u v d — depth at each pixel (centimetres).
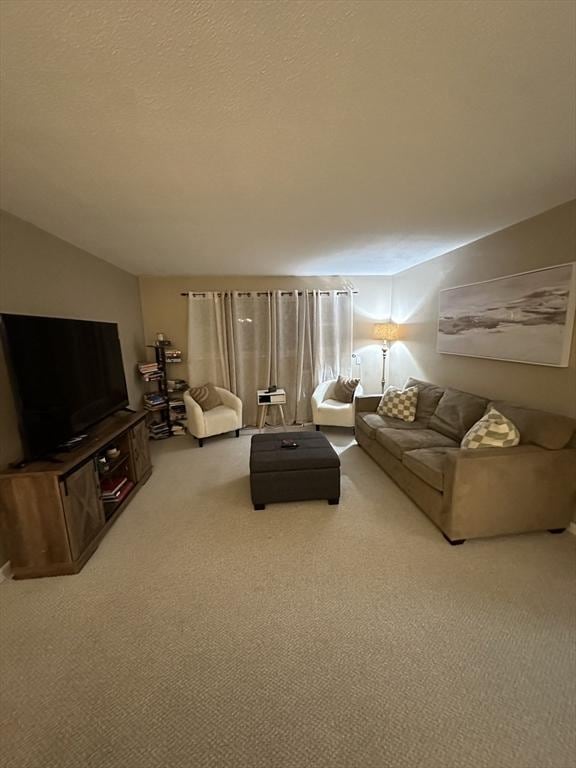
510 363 272
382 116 124
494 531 213
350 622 159
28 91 106
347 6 81
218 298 462
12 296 215
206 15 82
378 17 84
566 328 220
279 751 111
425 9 82
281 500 261
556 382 232
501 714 120
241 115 122
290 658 142
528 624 156
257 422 496
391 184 185
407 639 150
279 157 153
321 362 498
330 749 111
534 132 137
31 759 110
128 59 94
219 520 248
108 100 111
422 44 92
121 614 167
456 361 344
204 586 184
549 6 81
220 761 109
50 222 232
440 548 211
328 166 163
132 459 286
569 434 212
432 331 389
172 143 139
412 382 397
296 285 487
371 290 503
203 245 304
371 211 227
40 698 129
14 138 133
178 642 151
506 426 221
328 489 263
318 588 180
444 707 122
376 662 140
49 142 136
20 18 81
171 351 462
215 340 472
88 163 154
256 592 179
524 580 183
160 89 107
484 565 195
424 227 264
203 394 445
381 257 373
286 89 108
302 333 483
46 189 181
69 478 193
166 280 461
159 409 436
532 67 100
